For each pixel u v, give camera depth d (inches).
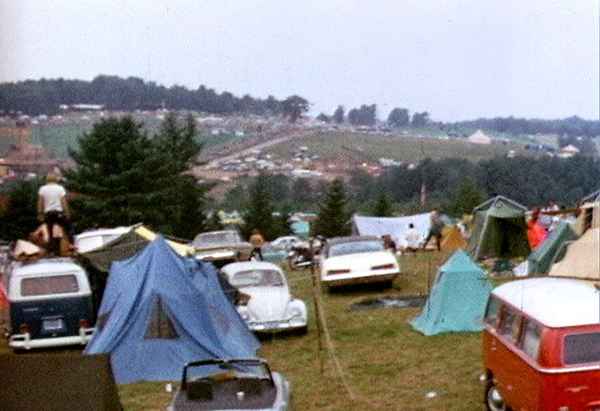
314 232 2662.4
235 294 677.3
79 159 2341.3
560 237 826.2
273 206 2753.4
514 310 405.1
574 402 358.6
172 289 575.5
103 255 724.0
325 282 872.9
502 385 412.8
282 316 666.2
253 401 355.9
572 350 361.1
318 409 479.8
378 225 1599.4
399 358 592.7
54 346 630.5
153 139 2628.0
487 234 992.9
